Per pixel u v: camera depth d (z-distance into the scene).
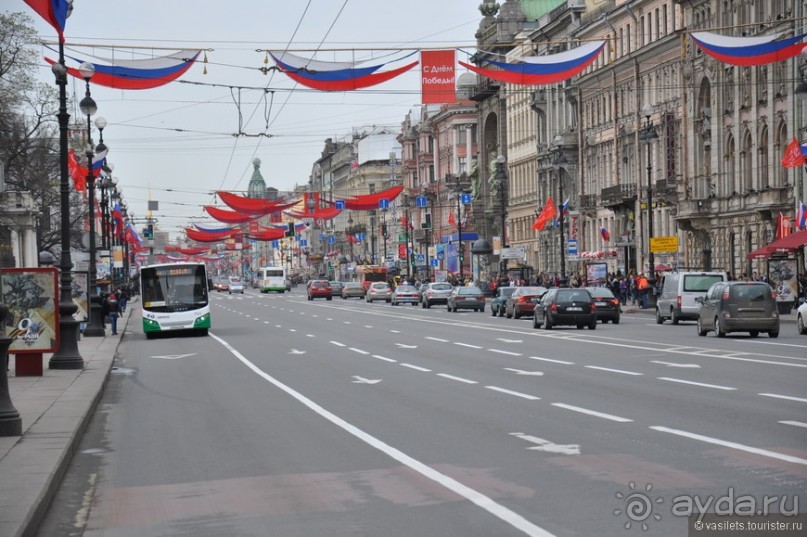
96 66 33.47
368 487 12.89
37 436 17.56
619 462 13.85
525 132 125.38
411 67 34.44
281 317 74.56
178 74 33.69
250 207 85.00
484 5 135.88
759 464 13.34
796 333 43.81
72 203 94.50
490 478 13.09
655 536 9.86
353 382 27.06
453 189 155.88
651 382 24.42
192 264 55.12
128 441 18.17
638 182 90.81
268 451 16.14
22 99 64.75
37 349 30.17
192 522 11.44
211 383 28.53
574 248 82.44
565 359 32.16
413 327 56.03
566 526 10.36
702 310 42.91
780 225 65.12
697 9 79.94
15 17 62.25
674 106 84.62
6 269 30.09
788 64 68.12
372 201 106.69
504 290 68.50
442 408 20.75
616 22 94.44
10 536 10.13
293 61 33.88
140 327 68.62
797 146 56.72
